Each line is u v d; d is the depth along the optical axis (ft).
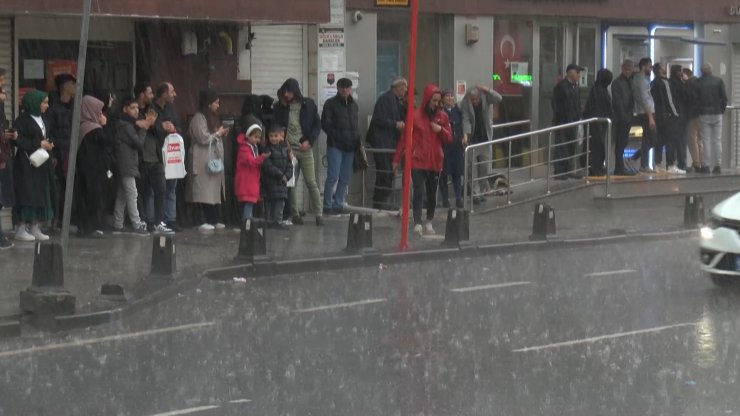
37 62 90.63
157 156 87.20
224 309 64.08
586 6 123.95
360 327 58.34
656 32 132.46
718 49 138.41
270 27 103.86
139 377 47.80
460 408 42.42
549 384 46.14
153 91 93.71
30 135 78.95
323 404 43.09
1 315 58.75
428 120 91.86
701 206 102.06
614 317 60.75
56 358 51.85
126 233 86.89
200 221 93.35
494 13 117.19
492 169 116.16
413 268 80.48
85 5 64.85
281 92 97.55
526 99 122.21
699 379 46.91
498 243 88.79
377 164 107.45
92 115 83.92
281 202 94.38
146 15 86.33
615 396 44.14
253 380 47.06
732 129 136.15
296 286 72.18
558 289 70.59
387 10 111.96
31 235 81.97
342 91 101.30
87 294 64.64
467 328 57.82
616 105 118.11
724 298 66.74
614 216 108.99
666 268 79.87
